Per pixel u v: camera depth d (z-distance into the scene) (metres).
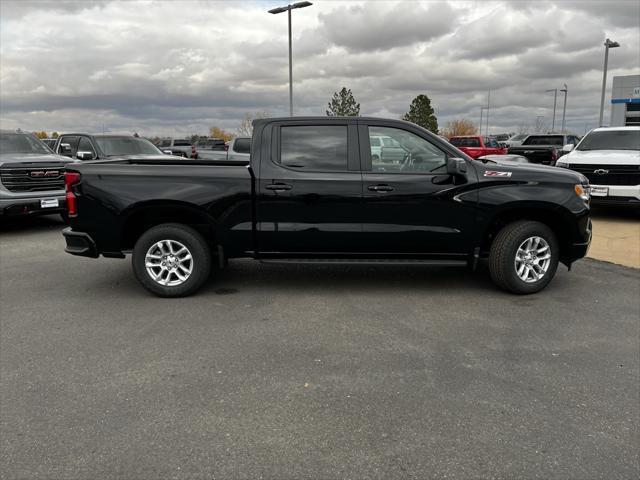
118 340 4.39
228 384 3.59
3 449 2.83
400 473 2.63
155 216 5.72
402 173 5.42
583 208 5.52
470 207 5.42
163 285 5.54
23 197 9.39
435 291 5.82
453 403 3.32
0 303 5.43
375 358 4.02
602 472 2.64
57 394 3.45
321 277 6.43
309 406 3.29
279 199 5.40
